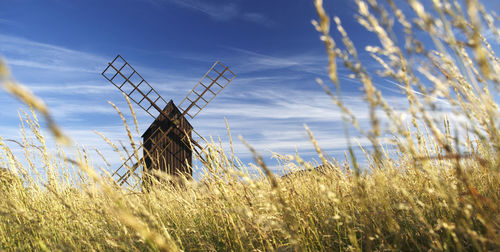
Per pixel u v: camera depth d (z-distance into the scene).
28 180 3.48
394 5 1.20
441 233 2.02
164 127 14.65
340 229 2.52
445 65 1.30
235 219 2.61
